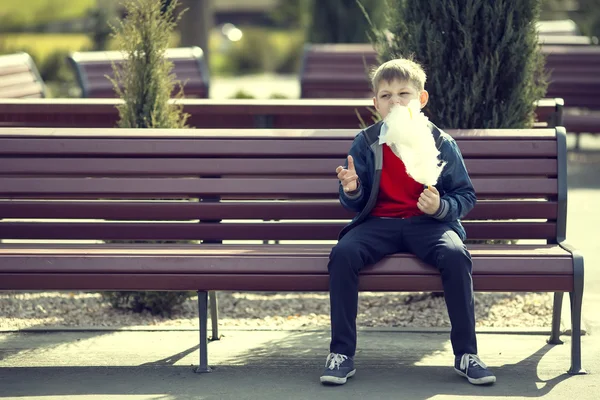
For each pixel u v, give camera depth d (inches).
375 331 191.0
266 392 154.8
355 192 161.3
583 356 173.5
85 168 181.0
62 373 166.2
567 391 154.3
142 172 180.9
